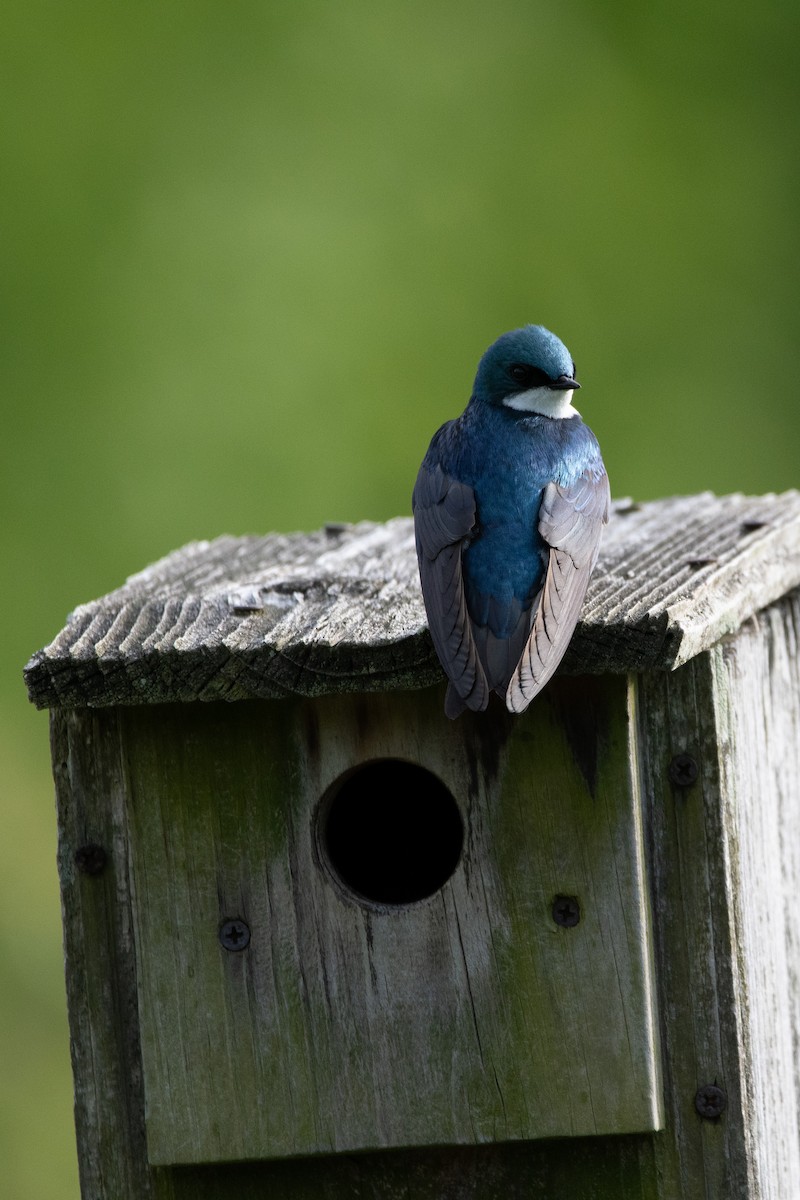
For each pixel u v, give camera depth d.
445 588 7.55
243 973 8.05
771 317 22.78
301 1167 8.25
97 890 8.19
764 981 8.55
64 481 21.70
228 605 8.24
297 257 22.31
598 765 7.82
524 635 7.53
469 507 7.96
